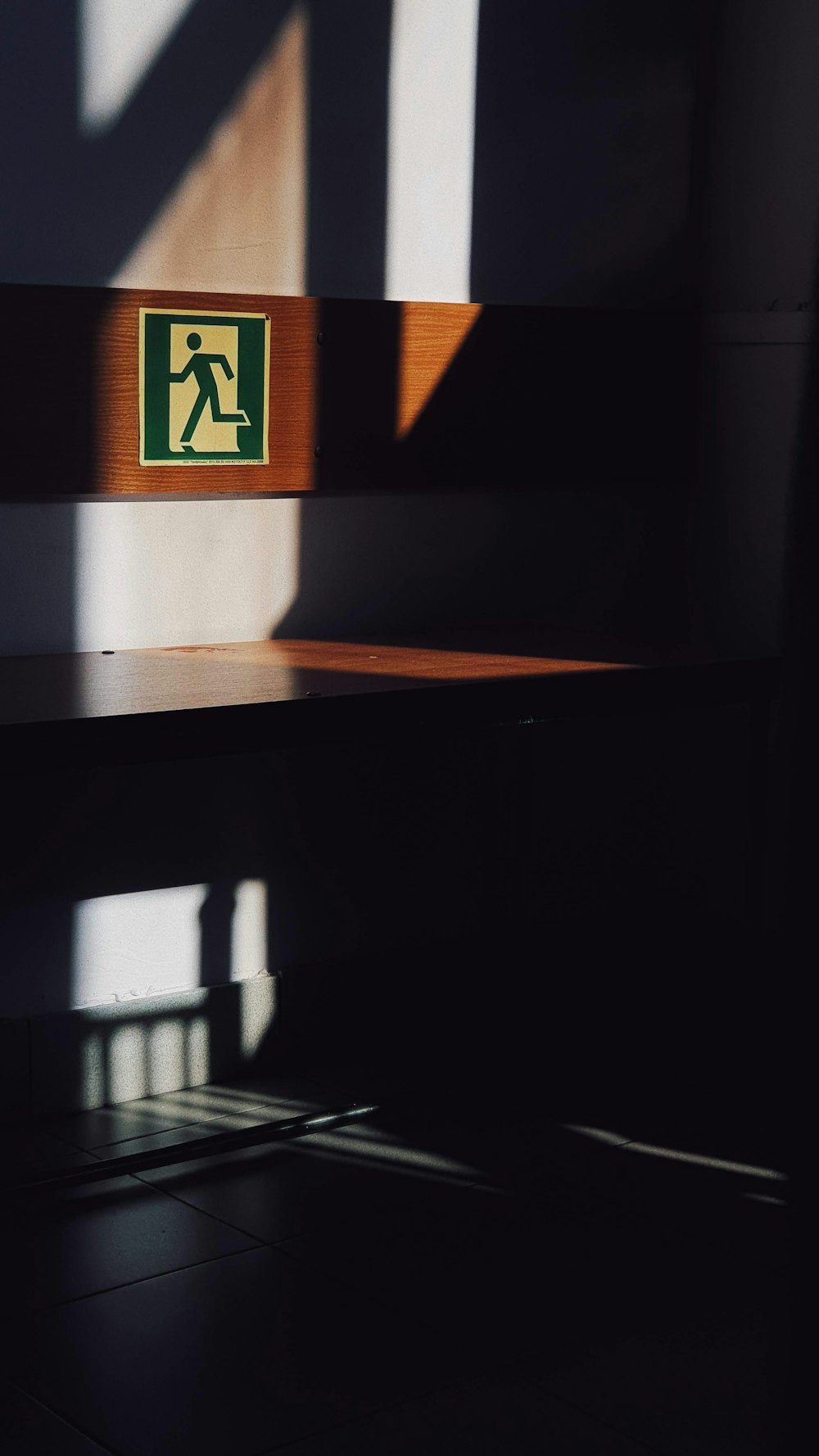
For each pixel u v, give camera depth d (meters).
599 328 3.89
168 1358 2.41
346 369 3.50
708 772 4.09
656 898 4.25
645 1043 3.83
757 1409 2.29
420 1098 3.41
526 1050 3.77
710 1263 2.74
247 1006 3.58
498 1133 3.29
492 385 3.74
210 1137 3.12
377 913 3.80
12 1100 3.26
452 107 3.62
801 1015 3.91
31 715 2.54
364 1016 3.78
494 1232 2.84
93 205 3.14
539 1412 2.28
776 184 3.89
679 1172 3.11
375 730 2.86
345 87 3.45
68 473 3.14
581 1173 3.10
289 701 2.75
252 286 3.39
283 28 3.34
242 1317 2.53
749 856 3.57
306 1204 2.95
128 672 3.01
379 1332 2.49
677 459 4.09
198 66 3.23
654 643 3.65
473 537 3.83
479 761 3.90
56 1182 2.91
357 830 3.73
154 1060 3.46
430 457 3.67
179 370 3.25
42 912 3.28
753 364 3.93
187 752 2.65
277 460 3.43
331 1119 3.28
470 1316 2.55
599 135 3.86
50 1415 2.25
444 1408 2.29
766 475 3.93
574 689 3.13
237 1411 2.27
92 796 3.31
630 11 3.87
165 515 3.34
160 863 3.43
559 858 4.09
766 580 3.96
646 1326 2.52
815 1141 1.32
